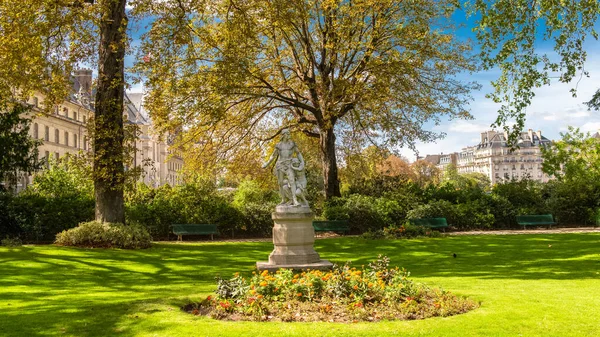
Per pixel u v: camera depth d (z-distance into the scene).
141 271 13.91
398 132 27.25
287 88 26.39
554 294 9.02
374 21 24.58
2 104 18.91
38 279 11.75
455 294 9.00
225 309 7.61
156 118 22.03
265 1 20.16
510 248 19.33
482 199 30.19
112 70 18.66
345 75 25.92
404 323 6.92
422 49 23.67
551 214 29.97
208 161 27.34
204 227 24.19
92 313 7.57
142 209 24.20
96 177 18.11
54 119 57.97
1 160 19.58
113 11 18.72
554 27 12.51
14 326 6.84
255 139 28.70
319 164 35.22
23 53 17.02
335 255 18.44
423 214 27.72
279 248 13.00
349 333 6.45
